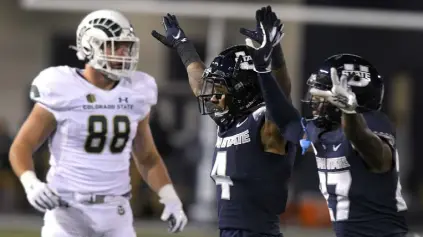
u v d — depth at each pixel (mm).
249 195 15492
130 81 17672
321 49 43719
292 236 33906
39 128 17000
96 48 16984
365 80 15055
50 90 16938
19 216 38531
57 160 17281
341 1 42531
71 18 47844
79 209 17203
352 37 44156
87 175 17188
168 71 46750
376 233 14961
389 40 44812
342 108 13992
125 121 17359
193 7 37406
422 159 44719
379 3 42750
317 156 15531
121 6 37812
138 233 33281
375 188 14906
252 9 37344
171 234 33219
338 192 15117
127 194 17781
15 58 47438
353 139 14250
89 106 17094
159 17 46562
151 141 18156
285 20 39562
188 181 40812
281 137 15203
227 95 15570
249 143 15438
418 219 40094
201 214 36156
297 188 39875
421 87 45281
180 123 43875
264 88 14508
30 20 47594
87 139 17125
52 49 47969
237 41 43000
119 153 17453
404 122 45000
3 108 47250
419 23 39250
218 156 15836
